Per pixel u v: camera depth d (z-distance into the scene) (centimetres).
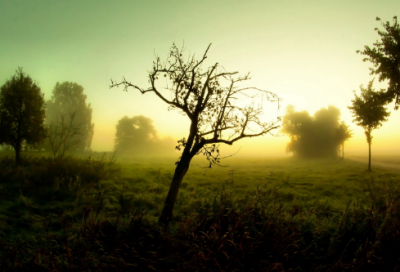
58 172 1276
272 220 620
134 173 1873
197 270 435
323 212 877
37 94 1825
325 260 498
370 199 948
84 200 918
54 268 408
